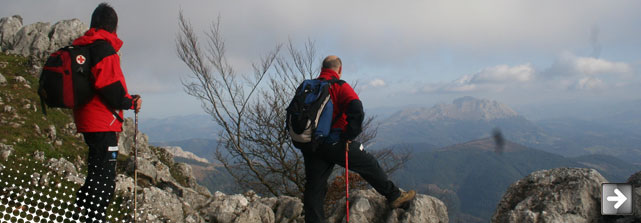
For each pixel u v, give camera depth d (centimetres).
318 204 395
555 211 356
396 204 435
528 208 377
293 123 367
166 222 490
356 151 395
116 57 335
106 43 331
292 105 375
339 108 371
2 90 1841
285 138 1250
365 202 467
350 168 402
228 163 1262
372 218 459
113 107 336
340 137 371
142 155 1532
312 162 396
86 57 319
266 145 1242
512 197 415
